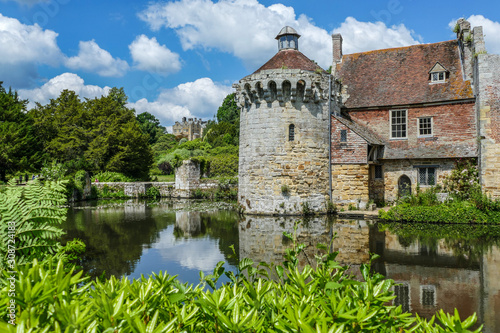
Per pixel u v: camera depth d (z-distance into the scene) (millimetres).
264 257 12383
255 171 23688
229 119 79000
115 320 2600
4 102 45344
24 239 4910
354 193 23641
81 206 30938
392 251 13000
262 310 3289
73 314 2393
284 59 24656
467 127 24328
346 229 17922
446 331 2793
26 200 5090
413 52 28438
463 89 24547
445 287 8945
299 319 2660
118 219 22406
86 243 14961
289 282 3943
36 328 2393
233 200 37969
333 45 30859
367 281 3297
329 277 3664
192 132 131250
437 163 24906
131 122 53438
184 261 11922
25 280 2512
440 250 13102
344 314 2756
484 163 21656
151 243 14969
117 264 11523
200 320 3273
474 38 23688
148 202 35281
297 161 23078
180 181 42062
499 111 21359
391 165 26172
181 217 23312
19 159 41406
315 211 23266
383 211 20984
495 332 6402
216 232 17594
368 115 27109
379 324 3092
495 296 8242
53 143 48531
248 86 23609
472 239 15133
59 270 2828
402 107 26047
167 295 3395
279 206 23047
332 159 24109
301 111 23203
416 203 22828
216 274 4145
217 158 51594
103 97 53344
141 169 52750
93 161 48750
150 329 2574
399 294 8484
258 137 23578
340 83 26109
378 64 29078
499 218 19000
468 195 22859
